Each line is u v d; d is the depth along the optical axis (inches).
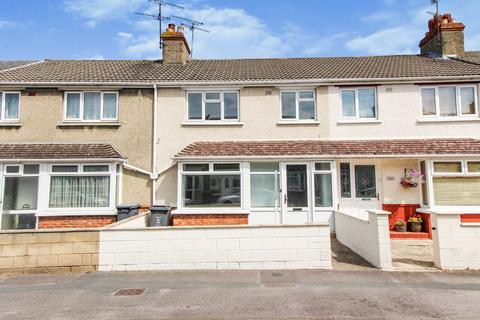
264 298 239.8
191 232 317.4
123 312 217.0
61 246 311.4
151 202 522.0
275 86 545.0
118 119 538.3
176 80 544.1
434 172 481.7
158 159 533.3
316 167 501.0
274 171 503.8
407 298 239.0
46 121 531.8
